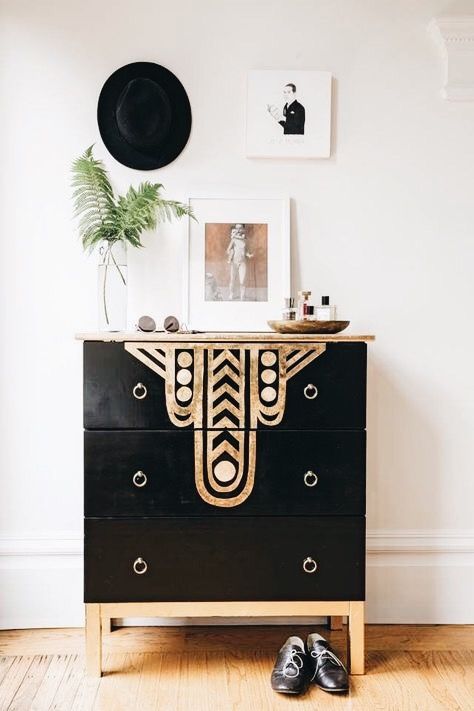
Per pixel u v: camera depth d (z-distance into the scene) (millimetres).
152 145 2459
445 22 2443
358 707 1963
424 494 2561
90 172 2340
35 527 2516
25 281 2492
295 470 2104
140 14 2473
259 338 2070
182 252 2486
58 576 2500
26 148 2477
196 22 2480
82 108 2482
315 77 2484
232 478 2092
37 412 2512
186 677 2123
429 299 2545
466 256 2543
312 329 2170
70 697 2002
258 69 2486
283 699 2006
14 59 2461
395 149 2521
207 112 2498
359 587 2127
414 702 1990
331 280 2531
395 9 2504
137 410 2076
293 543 2113
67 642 2367
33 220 2486
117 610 2111
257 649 2311
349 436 2105
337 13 2500
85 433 2080
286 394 2090
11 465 2510
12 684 2076
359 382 2102
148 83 2430
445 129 2525
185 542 2098
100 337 2062
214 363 2072
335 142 2518
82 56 2473
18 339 2500
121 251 2402
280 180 2518
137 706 1958
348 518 2117
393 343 2547
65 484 2520
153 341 2070
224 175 2512
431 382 2557
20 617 2496
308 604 2129
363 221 2529
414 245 2537
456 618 2543
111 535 2092
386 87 2516
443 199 2535
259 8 2488
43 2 2457
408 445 2557
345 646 2338
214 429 2088
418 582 2541
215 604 2115
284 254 2502
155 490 2090
